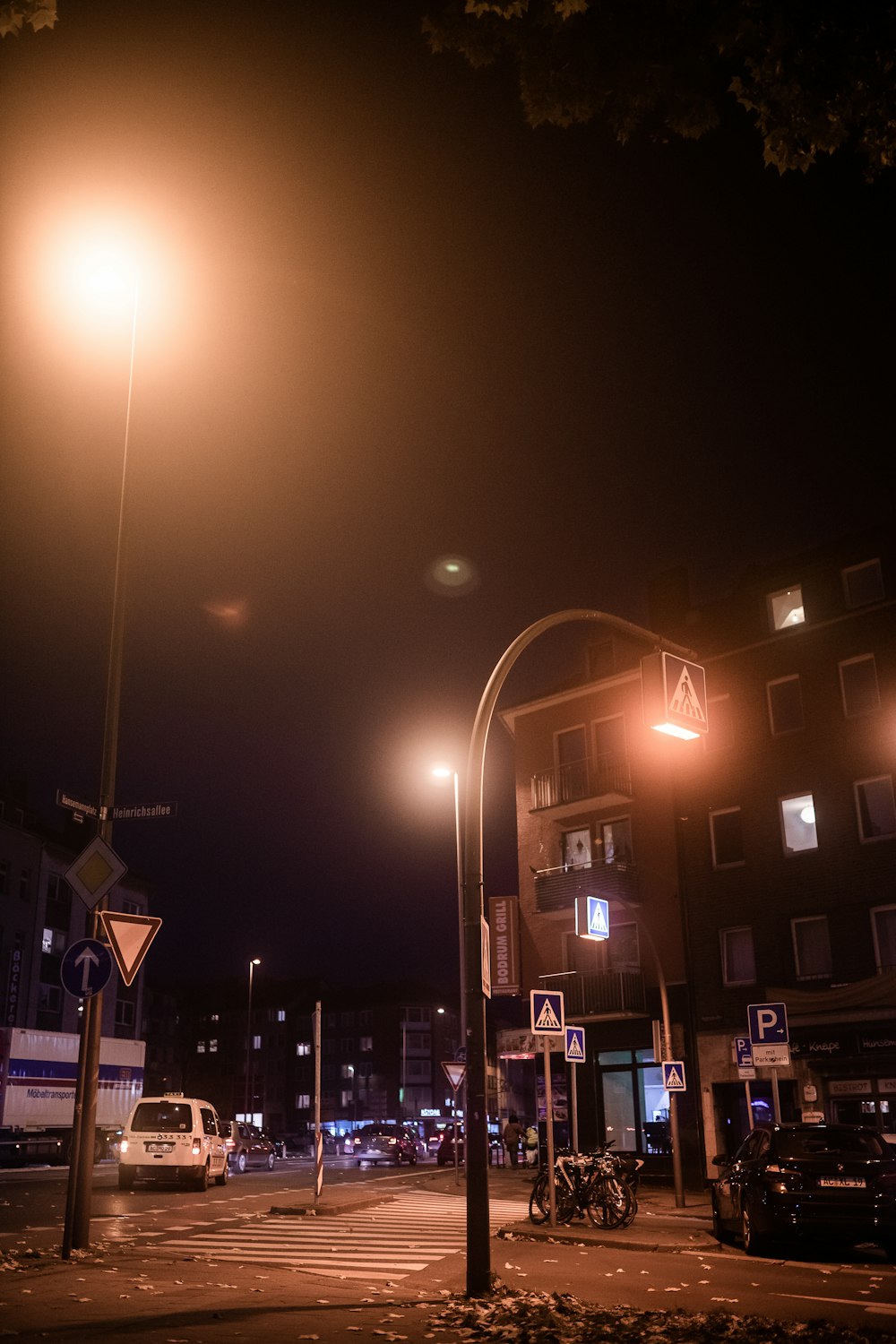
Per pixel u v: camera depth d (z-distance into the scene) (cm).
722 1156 1547
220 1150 2695
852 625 2830
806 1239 1299
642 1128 2958
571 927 3278
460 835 3253
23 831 5522
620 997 2991
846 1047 2586
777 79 691
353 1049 10731
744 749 2973
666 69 709
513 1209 2142
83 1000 1263
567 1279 1183
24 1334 794
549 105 736
